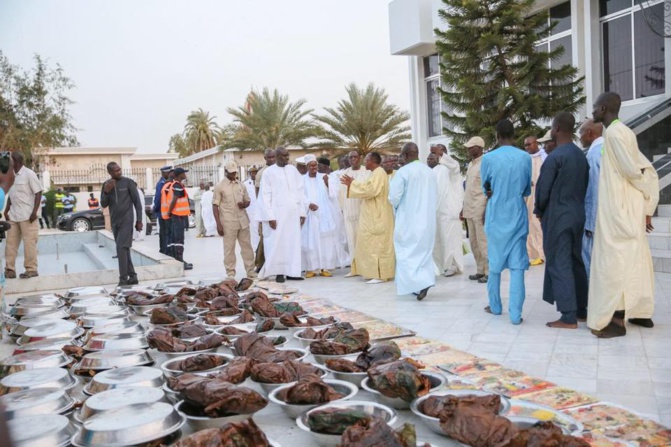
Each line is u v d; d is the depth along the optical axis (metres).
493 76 13.50
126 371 3.48
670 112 10.53
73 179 37.34
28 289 8.25
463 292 6.93
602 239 4.60
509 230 5.23
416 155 6.62
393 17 18.44
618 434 2.74
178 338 4.51
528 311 5.73
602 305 4.57
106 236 14.01
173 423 2.72
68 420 2.79
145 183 35.19
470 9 13.09
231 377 3.32
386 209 7.79
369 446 2.34
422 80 19.25
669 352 4.13
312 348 4.09
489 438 2.46
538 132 12.62
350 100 31.25
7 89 30.09
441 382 3.38
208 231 17.98
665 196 9.12
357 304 6.48
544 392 3.38
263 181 8.23
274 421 3.16
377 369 3.22
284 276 8.49
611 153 4.55
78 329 4.80
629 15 12.77
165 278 8.98
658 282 6.75
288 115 36.16
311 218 8.70
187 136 61.44
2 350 4.90
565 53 14.39
